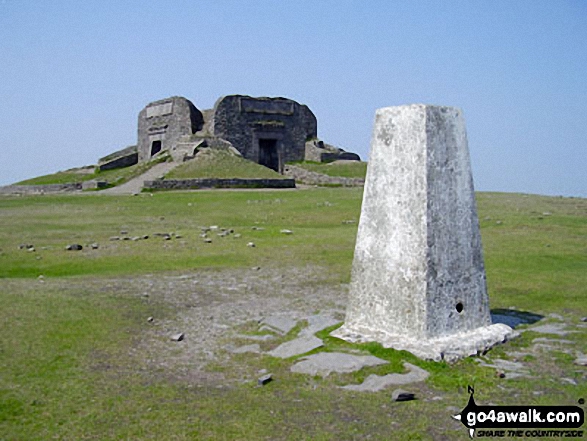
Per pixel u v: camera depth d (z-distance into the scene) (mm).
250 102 61156
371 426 5934
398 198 8352
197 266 15109
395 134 8438
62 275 13961
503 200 28203
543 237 18609
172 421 6023
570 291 12078
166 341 8898
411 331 8070
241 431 5805
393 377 7152
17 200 33062
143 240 18781
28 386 6887
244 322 9984
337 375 7242
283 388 6961
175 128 61531
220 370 7641
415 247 8117
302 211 26484
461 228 8484
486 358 8016
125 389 6898
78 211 27625
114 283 12891
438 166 8242
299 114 64500
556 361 7934
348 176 51219
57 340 8547
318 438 5656
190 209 28219
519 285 12602
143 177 47281
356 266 8891
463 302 8438
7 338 8477
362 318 8742
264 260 15922
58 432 5781
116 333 9125
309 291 12453
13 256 15969
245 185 42406
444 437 5719
